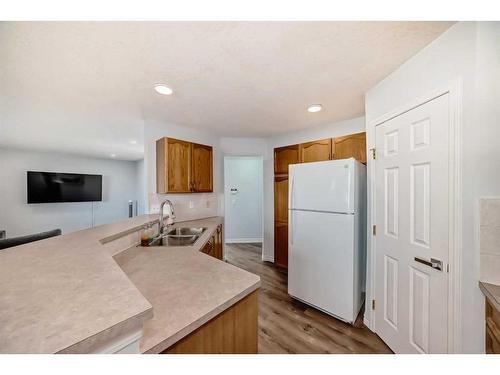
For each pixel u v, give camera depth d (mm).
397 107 1500
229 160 5207
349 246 1908
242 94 1918
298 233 2283
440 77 1188
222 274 1133
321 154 2904
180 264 1292
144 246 1737
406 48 1287
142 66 1450
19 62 1371
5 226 4453
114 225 1901
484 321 1005
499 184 987
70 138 3506
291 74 1580
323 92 1884
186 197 3037
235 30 1119
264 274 3152
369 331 1829
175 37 1165
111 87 1750
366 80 1669
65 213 5238
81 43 1196
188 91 1844
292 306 2260
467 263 1062
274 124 2867
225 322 900
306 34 1157
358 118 2611
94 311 568
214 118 2586
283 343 1700
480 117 1015
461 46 1084
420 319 1319
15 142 3814
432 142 1233
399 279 1495
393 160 1544
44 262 942
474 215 1033
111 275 806
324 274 2066
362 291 2215
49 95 1887
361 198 2125
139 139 3584
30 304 597
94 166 5660
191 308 805
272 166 3607
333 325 1926
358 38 1194
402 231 1465
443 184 1171
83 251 1108
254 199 5238
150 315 589
